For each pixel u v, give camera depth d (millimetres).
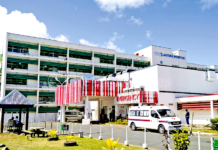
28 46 46562
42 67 48250
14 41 45281
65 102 35688
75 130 21641
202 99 24297
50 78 48500
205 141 13594
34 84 47031
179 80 29109
